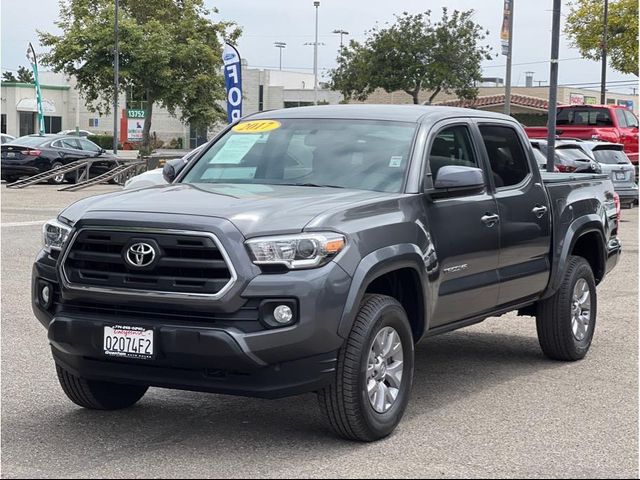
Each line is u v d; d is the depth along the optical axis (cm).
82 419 628
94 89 5059
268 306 528
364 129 689
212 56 4969
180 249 537
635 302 1138
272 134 712
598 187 890
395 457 556
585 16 4447
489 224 702
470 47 4853
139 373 553
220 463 541
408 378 609
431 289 628
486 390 726
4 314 985
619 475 535
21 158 3153
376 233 577
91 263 561
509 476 529
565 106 3022
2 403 664
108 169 3266
